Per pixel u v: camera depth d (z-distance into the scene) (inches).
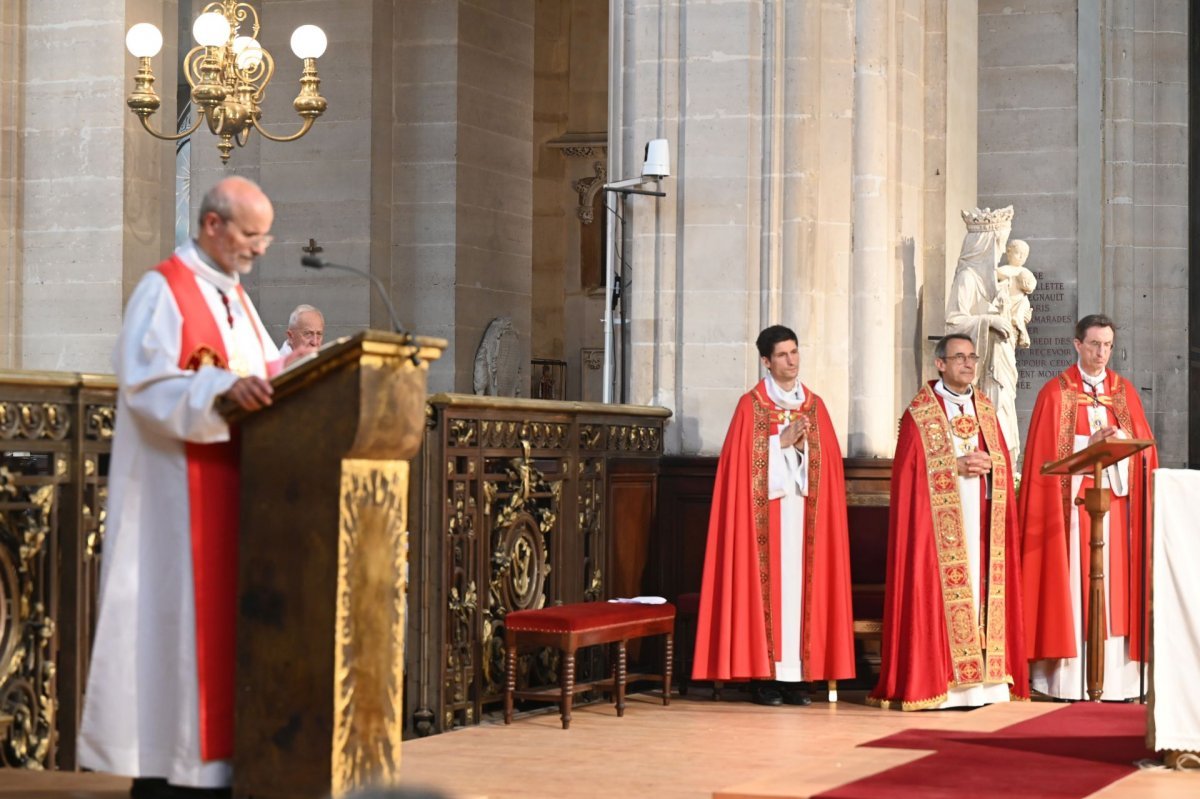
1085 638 387.2
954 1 469.1
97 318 504.4
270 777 186.2
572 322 846.5
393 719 192.9
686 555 412.2
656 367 424.2
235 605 191.8
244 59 484.4
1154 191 630.5
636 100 427.2
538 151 848.9
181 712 189.3
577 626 337.1
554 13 848.3
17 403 258.7
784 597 369.7
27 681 264.5
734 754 303.9
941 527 365.1
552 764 293.1
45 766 265.4
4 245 508.7
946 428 369.1
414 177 638.5
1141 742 290.5
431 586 335.6
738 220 418.3
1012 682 374.3
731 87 419.2
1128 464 388.2
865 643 399.9
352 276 625.3
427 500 336.2
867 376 419.2
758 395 374.9
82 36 507.2
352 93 626.2
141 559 192.9
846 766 269.9
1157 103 629.9
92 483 273.3
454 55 634.2
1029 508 387.9
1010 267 481.1
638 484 407.5
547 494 372.8
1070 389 388.8
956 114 469.7
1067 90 609.6
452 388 633.6
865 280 420.8
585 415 385.7
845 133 422.3
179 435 187.0
